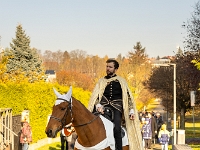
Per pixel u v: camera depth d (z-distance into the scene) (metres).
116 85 8.70
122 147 8.66
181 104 42.72
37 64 58.34
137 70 66.75
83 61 128.62
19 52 56.81
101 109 8.38
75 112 7.80
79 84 72.00
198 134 40.22
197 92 39.06
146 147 24.42
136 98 60.81
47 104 28.48
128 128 8.74
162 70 47.31
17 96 23.47
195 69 37.41
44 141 28.25
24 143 18.97
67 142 17.94
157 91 50.34
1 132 16.19
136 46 94.06
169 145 29.41
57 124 7.38
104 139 8.05
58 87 31.02
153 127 27.44
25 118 19.20
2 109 17.36
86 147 8.02
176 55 43.53
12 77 43.94
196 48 37.72
